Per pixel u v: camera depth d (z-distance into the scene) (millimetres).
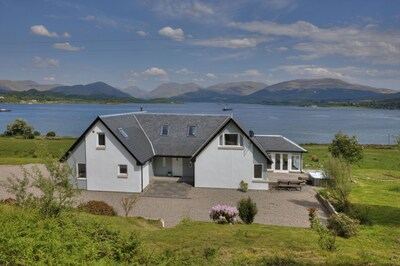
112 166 31891
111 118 33219
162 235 15297
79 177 32500
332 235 15383
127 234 12883
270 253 13008
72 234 10539
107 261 9023
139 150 32906
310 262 11836
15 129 90125
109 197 29828
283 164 41094
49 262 8039
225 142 33156
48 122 147000
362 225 21750
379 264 11883
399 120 180625
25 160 46188
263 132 114375
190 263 10906
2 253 8141
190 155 35031
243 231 16828
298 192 32344
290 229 19516
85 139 32125
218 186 33344
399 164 50844
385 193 31344
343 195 25625
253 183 32969
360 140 94562
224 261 11742
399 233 19766
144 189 32438
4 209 12406
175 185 33875
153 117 38969
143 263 9969
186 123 37844
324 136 104812
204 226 18344
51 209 12750
